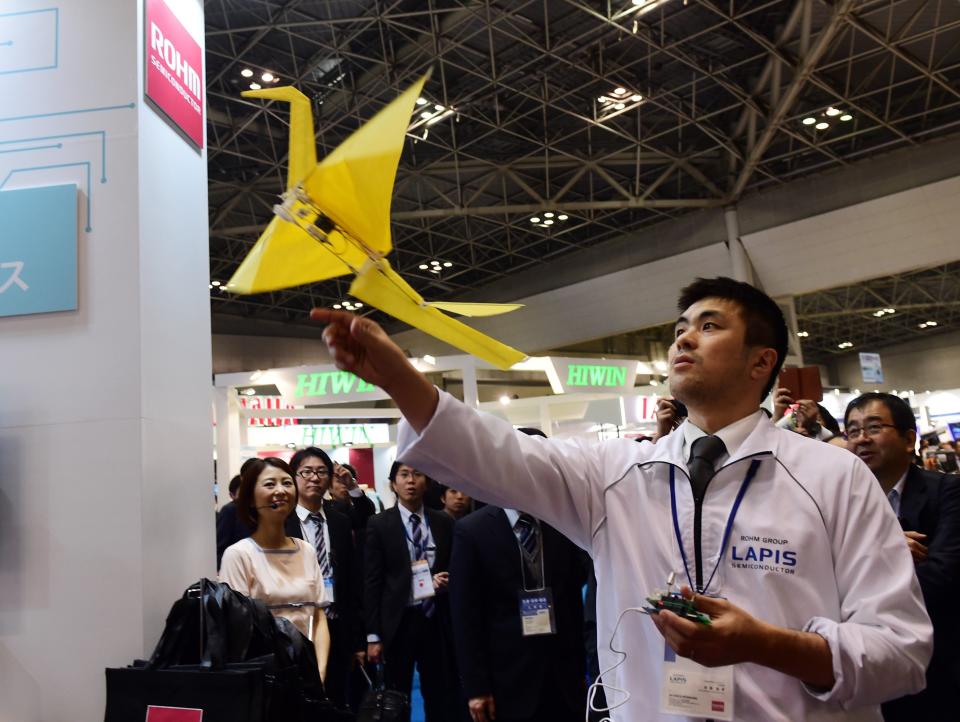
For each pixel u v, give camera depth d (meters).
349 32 11.52
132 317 2.27
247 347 20.36
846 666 0.94
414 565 3.37
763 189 16.80
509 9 11.12
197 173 2.76
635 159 15.69
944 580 1.86
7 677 2.17
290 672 1.87
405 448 1.05
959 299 21.97
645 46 12.19
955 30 11.90
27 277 2.33
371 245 0.76
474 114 13.77
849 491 1.09
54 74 2.43
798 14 10.67
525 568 2.55
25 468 2.26
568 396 12.11
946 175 14.52
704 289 1.28
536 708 2.42
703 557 1.10
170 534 2.33
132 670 1.82
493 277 21.23
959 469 7.78
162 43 2.56
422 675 3.37
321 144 14.12
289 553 2.78
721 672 1.04
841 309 22.72
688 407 1.24
